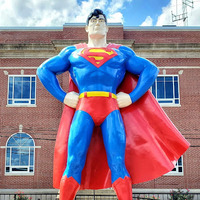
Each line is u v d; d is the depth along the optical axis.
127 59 6.71
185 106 24.20
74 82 6.84
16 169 23.25
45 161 23.34
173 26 27.64
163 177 22.98
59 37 25.48
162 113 6.83
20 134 23.78
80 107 6.36
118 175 6.06
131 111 6.78
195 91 24.42
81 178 6.71
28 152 23.52
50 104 24.17
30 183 22.98
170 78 24.67
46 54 24.72
